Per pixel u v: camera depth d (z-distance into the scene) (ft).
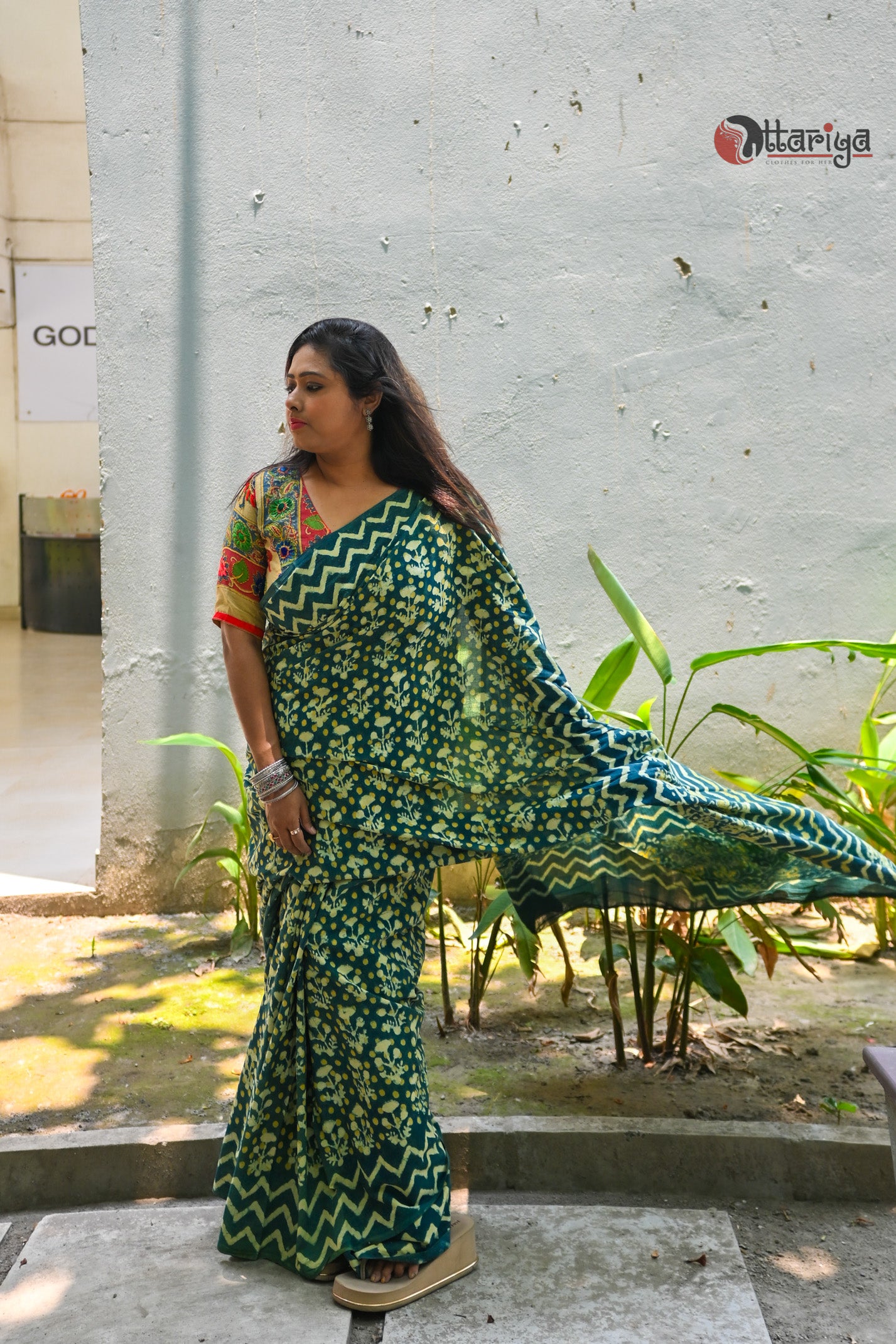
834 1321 6.35
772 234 11.82
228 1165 7.06
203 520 12.16
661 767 7.02
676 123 11.73
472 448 12.07
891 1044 9.23
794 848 6.95
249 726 6.63
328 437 6.44
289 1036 6.66
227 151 11.87
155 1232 7.19
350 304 11.98
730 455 12.03
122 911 12.54
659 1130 7.76
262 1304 6.45
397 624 6.47
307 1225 6.61
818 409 11.98
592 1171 7.75
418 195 11.88
